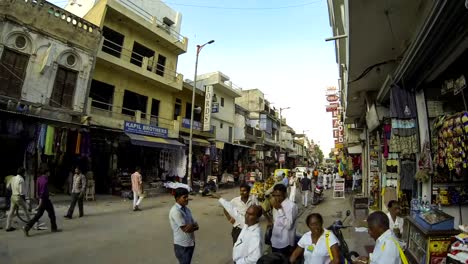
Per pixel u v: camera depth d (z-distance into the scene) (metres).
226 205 4.59
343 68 11.64
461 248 3.52
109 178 16.14
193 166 22.67
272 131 43.25
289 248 3.89
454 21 3.63
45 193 7.55
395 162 7.83
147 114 19.77
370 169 13.21
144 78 19.16
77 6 21.00
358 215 10.96
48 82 13.18
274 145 41.47
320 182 16.33
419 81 5.52
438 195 5.65
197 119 25.52
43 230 7.81
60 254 5.93
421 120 5.65
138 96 19.52
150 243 7.00
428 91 5.70
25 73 12.43
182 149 19.83
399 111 5.76
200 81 27.95
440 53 4.44
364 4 5.25
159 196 16.72
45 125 12.10
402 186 6.84
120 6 17.33
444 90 5.41
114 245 6.72
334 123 30.73
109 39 18.20
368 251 6.23
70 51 14.00
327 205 14.45
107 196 15.16
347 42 6.98
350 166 22.89
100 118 15.85
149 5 22.09
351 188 22.62
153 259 5.82
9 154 12.37
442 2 3.39
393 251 2.68
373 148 13.17
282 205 4.04
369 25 5.89
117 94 17.73
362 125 15.69
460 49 4.20
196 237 7.84
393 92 5.90
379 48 6.89
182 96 23.55
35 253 5.93
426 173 5.56
